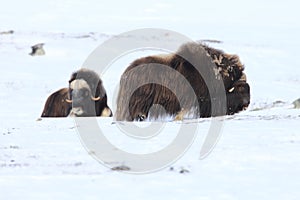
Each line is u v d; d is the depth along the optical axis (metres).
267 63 147.75
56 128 51.72
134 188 30.61
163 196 29.02
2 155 39.69
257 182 31.73
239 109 58.38
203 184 31.41
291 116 56.31
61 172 34.34
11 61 137.25
